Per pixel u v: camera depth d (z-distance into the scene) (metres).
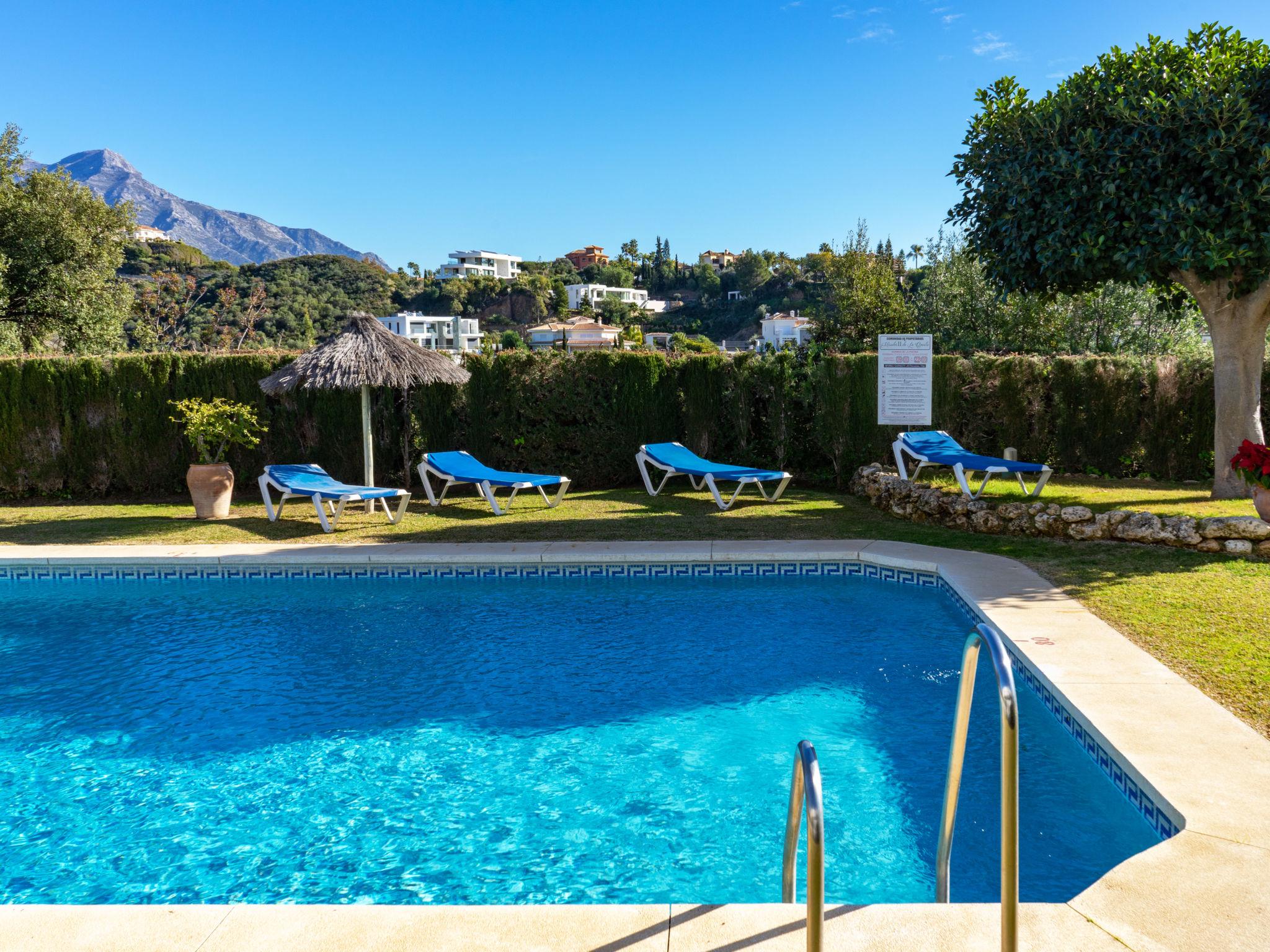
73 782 4.32
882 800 3.96
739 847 3.60
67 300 24.62
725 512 10.91
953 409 12.98
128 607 7.64
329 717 5.15
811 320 27.36
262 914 2.69
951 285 21.92
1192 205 8.20
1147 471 12.62
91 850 3.66
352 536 9.69
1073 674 4.75
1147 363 12.48
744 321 119.25
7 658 6.29
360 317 11.82
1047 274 9.69
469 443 13.65
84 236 24.83
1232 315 9.76
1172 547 8.01
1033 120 9.13
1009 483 11.51
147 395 13.28
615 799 4.05
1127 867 2.81
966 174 10.16
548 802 4.04
